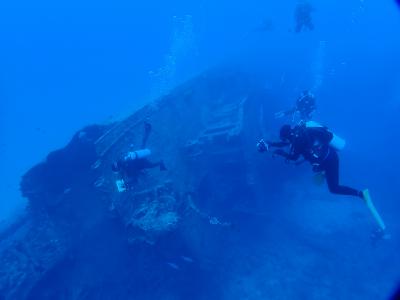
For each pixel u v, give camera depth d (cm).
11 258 1098
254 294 1121
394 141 2003
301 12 1374
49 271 1023
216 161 1362
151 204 1025
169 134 1291
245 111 1493
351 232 1334
